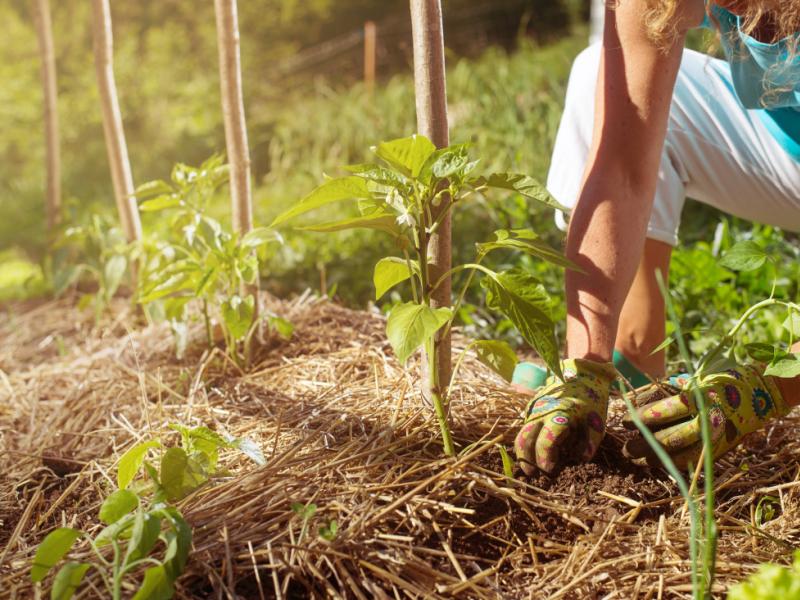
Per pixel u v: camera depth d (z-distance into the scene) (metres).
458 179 1.65
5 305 4.02
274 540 1.53
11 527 1.81
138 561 1.35
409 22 10.30
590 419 1.66
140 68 9.88
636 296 2.15
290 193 6.44
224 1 2.51
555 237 3.67
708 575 1.32
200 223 2.47
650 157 1.73
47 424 2.33
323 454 1.81
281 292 3.71
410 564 1.48
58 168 4.12
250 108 8.88
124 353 2.80
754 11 1.60
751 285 2.99
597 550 1.53
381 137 6.71
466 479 1.68
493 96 6.26
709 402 1.67
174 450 1.63
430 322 1.55
